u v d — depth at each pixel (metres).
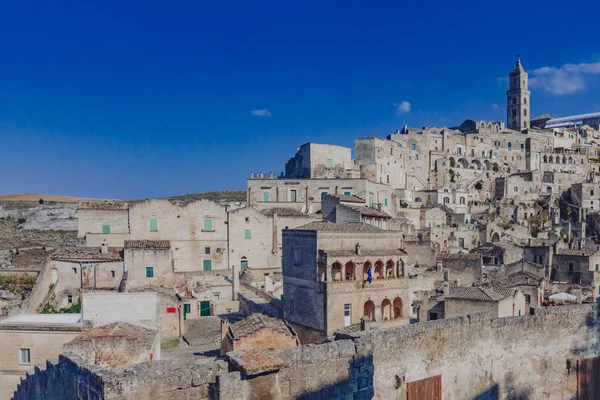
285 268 59.53
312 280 54.22
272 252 90.31
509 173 175.75
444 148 176.75
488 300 52.66
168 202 86.50
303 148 128.50
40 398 21.91
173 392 16.23
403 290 57.28
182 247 86.50
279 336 43.31
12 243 110.00
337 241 54.69
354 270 54.19
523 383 27.33
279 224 91.00
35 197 183.38
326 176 124.56
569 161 192.75
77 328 39.03
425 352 23.78
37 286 63.16
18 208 147.38
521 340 27.34
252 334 42.66
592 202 161.75
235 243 88.56
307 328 54.78
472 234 122.81
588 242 130.75
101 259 71.25
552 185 172.50
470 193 156.00
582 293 74.31
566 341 28.98
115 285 71.38
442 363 24.39
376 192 115.06
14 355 38.81
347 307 53.12
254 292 72.94
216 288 73.31
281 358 18.03
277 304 61.84
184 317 65.88
